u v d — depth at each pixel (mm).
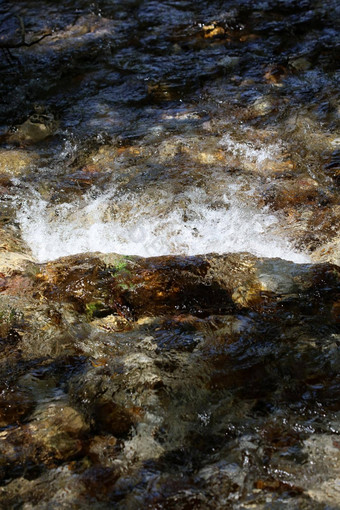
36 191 4145
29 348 2838
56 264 3301
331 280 3117
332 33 6305
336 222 3658
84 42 6379
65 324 2961
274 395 2535
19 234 3717
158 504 2109
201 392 2568
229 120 4918
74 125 5020
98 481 2203
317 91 5254
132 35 6496
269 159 4375
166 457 2289
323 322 2896
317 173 4188
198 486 2168
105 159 4496
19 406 2527
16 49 6320
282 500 2094
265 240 3566
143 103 5301
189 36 6410
